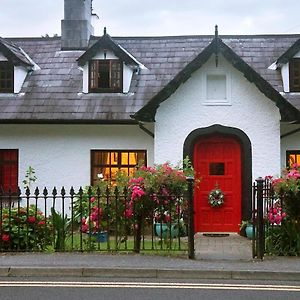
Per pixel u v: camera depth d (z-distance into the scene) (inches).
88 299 281.0
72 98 629.9
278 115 557.9
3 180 625.6
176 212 403.9
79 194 401.1
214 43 542.9
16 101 631.2
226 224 572.7
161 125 566.9
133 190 389.4
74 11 726.5
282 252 387.2
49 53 718.5
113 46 630.5
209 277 333.1
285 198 386.6
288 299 282.0
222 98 568.1
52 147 618.8
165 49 696.4
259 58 671.8
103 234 421.4
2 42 654.5
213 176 575.5
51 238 403.5
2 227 391.5
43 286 309.3
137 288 305.1
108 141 614.5
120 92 629.9
